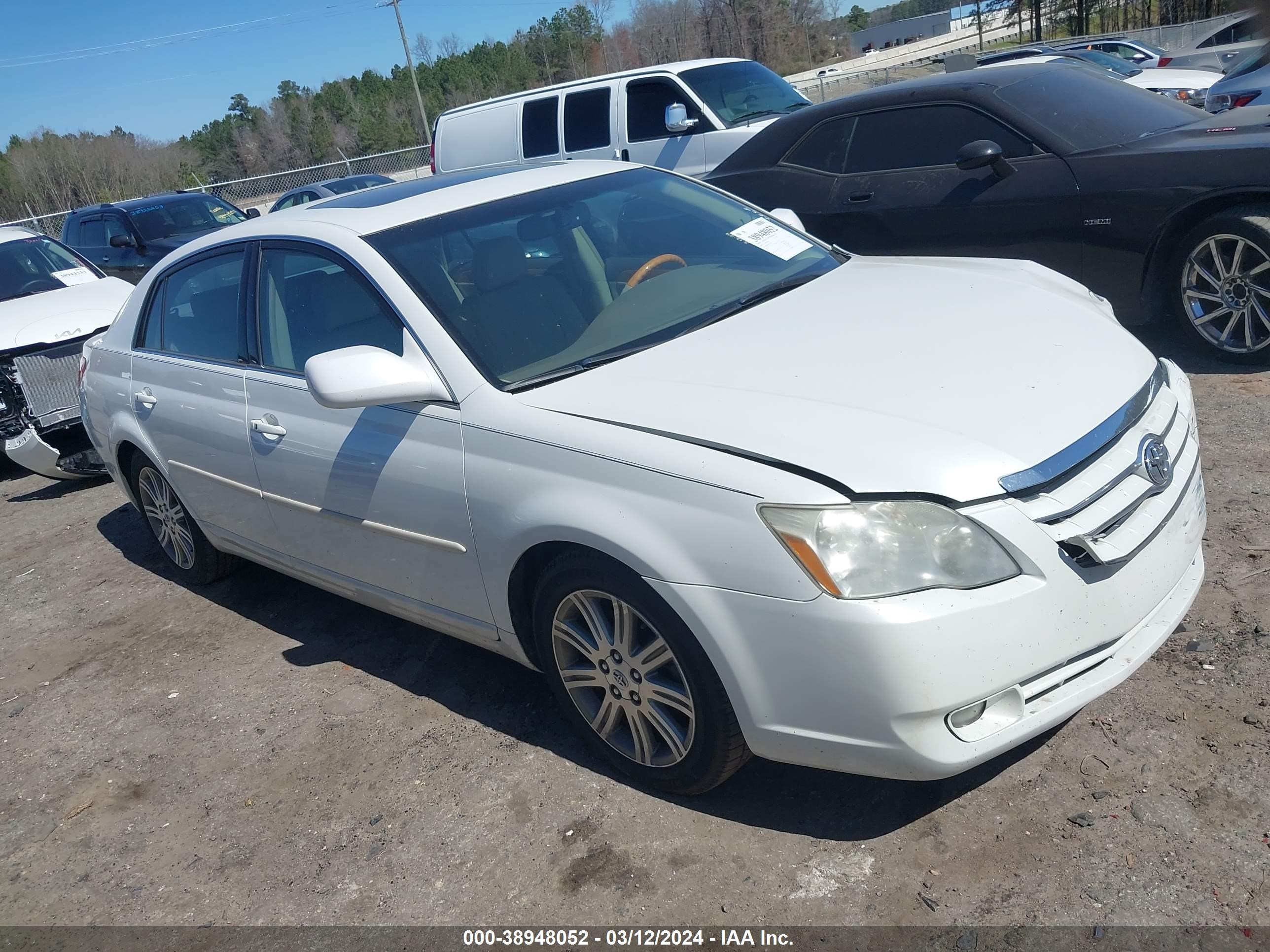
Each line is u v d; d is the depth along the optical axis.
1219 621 3.13
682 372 2.87
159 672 4.22
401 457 3.17
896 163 6.00
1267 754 2.58
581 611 2.86
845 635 2.28
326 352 3.42
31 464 6.52
